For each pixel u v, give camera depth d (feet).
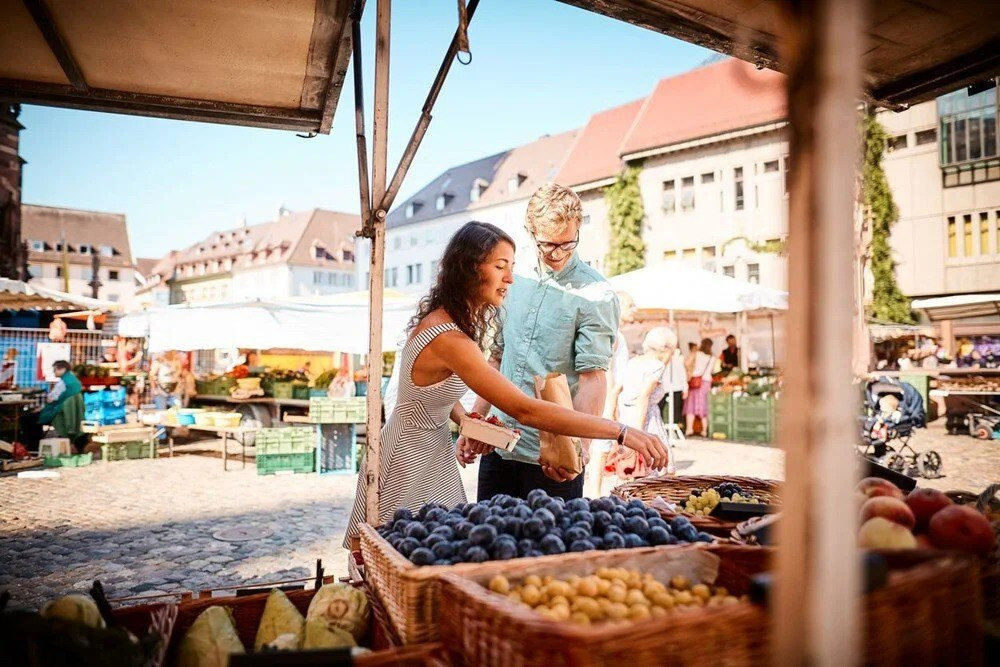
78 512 24.23
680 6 8.55
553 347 9.85
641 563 5.09
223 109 11.56
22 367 52.03
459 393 8.33
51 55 9.81
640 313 53.21
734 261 94.38
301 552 19.01
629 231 103.76
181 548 19.39
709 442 44.45
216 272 285.23
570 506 6.45
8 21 8.87
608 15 8.64
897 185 85.35
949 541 5.34
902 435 31.58
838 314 2.41
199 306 34.88
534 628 3.61
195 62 10.14
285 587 7.09
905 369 55.98
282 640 5.62
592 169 119.44
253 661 3.96
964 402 46.85
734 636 3.64
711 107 98.12
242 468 34.81
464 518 6.33
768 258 90.89
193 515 23.80
